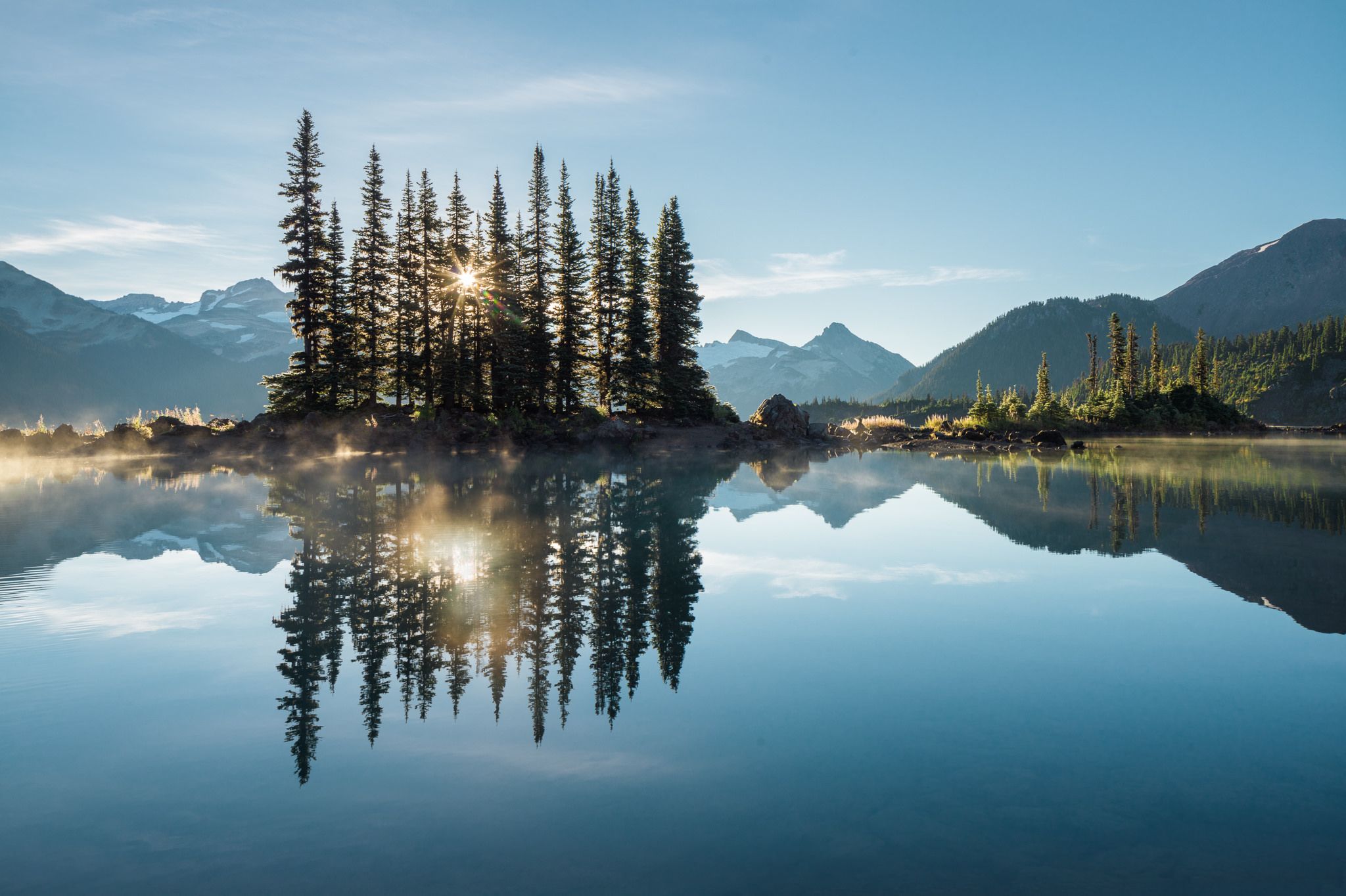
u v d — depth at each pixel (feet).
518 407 167.73
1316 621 27.55
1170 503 62.44
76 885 12.32
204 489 73.51
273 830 14.05
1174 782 15.69
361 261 163.63
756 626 27.50
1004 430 247.50
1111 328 351.25
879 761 16.69
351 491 72.84
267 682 21.79
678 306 195.62
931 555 41.14
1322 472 96.43
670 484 82.07
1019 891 12.07
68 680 21.77
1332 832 13.78
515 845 13.50
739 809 14.76
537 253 176.65
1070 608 29.68
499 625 27.66
